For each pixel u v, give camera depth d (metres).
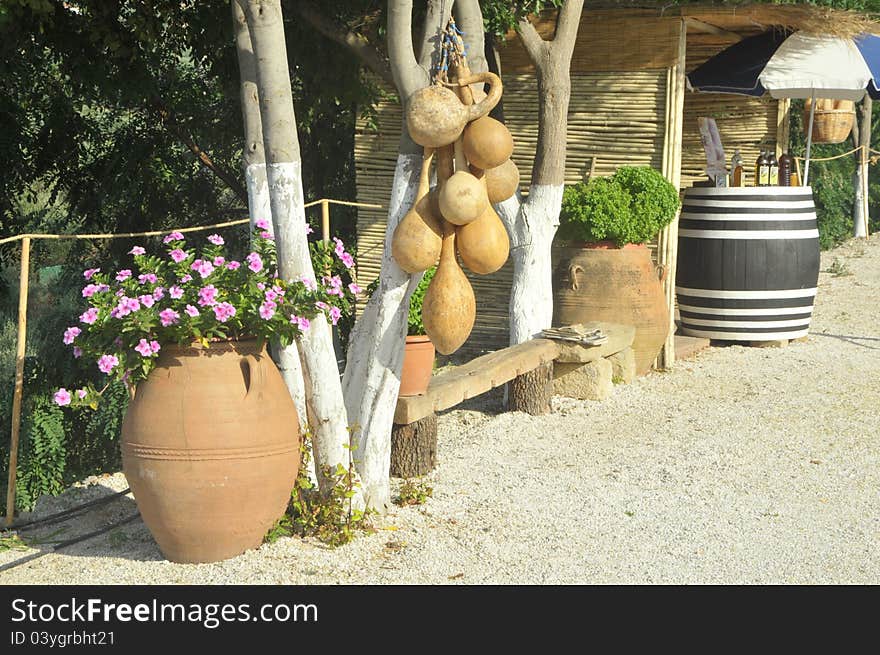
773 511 5.70
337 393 5.04
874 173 23.47
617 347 8.48
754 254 10.18
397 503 5.60
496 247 4.88
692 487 6.11
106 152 12.98
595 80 9.45
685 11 9.12
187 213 14.02
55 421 7.97
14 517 5.54
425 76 4.98
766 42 10.63
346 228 13.09
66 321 15.01
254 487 4.57
